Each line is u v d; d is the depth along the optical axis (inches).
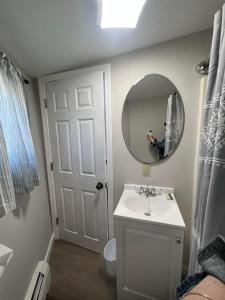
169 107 56.3
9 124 44.7
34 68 65.1
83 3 35.5
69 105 68.6
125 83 59.9
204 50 49.8
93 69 62.0
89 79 63.2
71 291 56.7
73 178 73.9
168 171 59.6
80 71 64.1
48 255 71.5
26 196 55.9
